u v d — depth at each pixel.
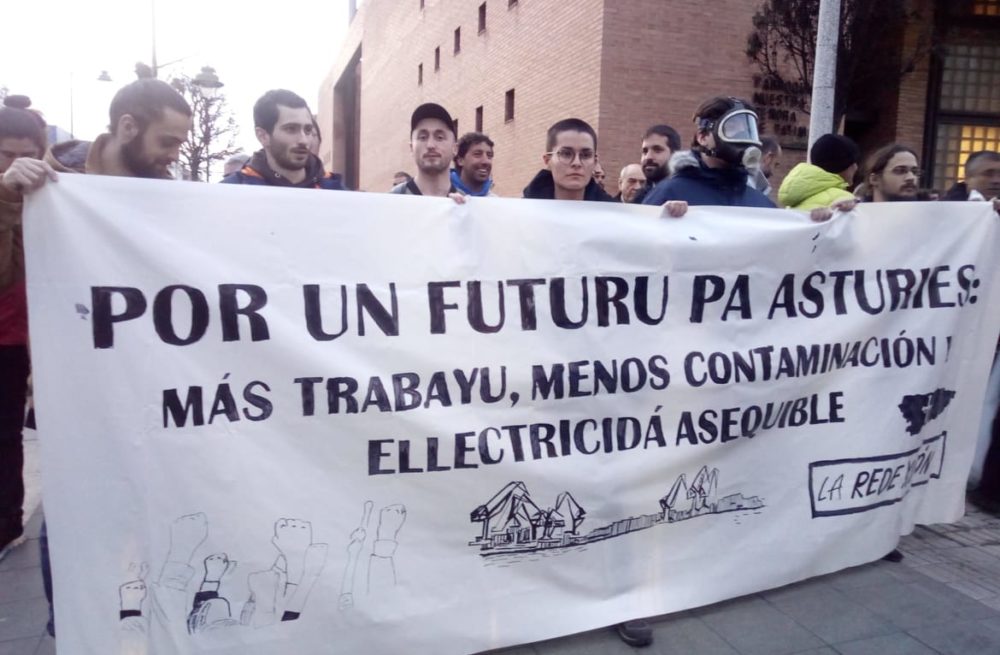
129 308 2.29
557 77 12.17
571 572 2.82
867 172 4.26
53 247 2.23
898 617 3.09
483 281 2.72
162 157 2.46
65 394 2.24
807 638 2.92
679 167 3.49
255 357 2.41
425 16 22.50
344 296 2.53
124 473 2.28
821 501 3.26
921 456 3.53
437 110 3.84
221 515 2.36
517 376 2.75
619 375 2.90
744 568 3.11
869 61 9.33
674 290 2.99
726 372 3.06
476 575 2.68
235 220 2.41
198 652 2.35
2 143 3.15
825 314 3.24
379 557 2.55
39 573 3.38
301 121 3.15
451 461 2.64
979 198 4.71
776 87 10.57
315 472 2.47
